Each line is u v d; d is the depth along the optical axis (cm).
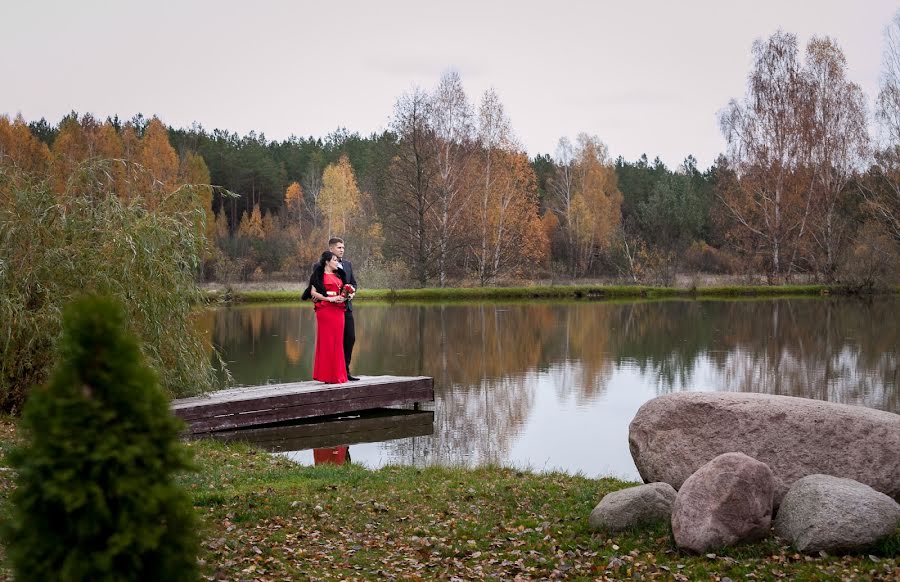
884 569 552
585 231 6206
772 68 4884
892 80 4378
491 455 1123
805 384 1658
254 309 3959
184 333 1283
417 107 4803
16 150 5494
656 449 757
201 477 861
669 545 625
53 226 1210
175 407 1223
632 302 4150
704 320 3097
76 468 322
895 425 695
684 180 7369
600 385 1698
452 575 577
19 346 1205
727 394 762
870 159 4712
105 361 336
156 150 5606
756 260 4856
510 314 3484
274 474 905
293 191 7988
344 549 632
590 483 878
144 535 329
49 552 328
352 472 936
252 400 1302
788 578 547
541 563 598
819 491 614
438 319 3266
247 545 622
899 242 4369
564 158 7000
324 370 1436
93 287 1179
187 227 1305
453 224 4797
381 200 5466
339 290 1438
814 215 4806
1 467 791
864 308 3575
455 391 1647
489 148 4875
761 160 4838
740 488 610
